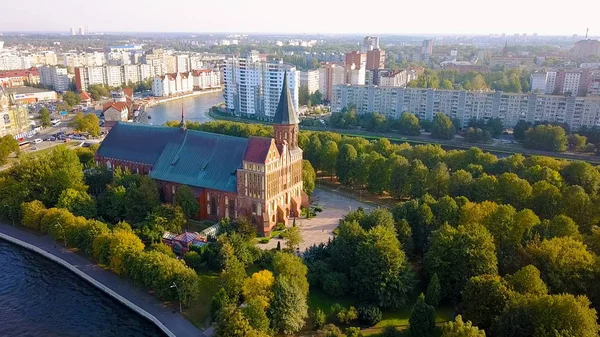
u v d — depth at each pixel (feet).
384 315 370.53
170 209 500.74
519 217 431.02
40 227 508.53
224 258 427.33
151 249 433.48
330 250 432.25
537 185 521.24
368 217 451.12
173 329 354.95
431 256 392.47
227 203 546.26
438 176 578.25
